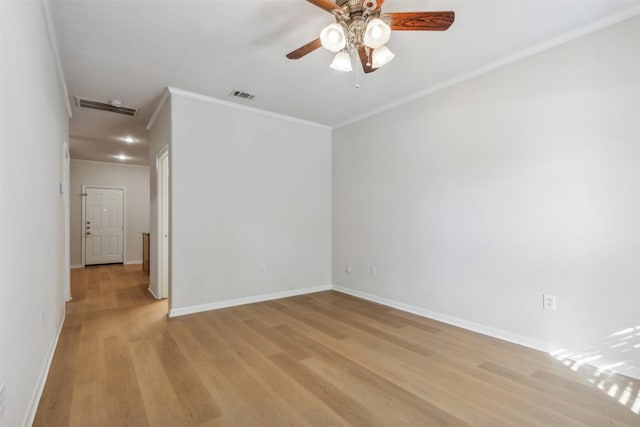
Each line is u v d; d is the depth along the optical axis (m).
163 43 2.51
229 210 3.79
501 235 2.80
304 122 4.47
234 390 1.97
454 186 3.16
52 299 2.54
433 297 3.35
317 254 4.62
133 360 2.38
